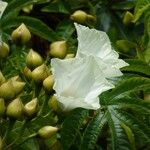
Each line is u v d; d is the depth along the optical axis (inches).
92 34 23.5
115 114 25.1
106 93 25.5
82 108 24.5
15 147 23.4
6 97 23.4
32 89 24.8
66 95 22.4
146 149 27.2
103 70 22.9
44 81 24.1
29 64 25.2
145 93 27.6
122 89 25.6
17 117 23.1
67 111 23.3
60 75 22.1
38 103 24.1
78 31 23.4
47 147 24.2
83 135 24.5
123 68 27.2
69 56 26.1
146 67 27.2
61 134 24.2
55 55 26.0
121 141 24.7
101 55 23.7
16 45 26.4
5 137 23.2
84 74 22.1
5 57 26.4
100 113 25.1
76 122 24.3
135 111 26.1
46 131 23.4
